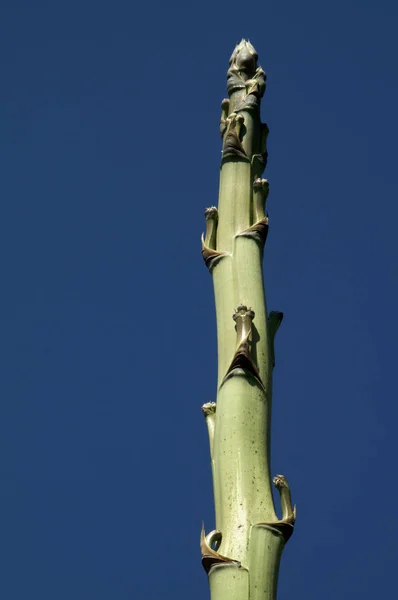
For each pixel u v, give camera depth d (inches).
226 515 273.3
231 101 370.9
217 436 288.7
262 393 294.0
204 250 330.3
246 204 338.3
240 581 257.6
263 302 315.3
